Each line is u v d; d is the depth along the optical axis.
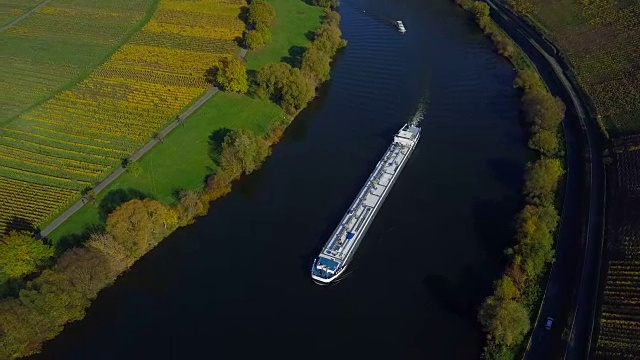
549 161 172.50
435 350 133.75
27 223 165.38
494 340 130.38
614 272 142.12
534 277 145.75
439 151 194.00
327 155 196.25
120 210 155.00
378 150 196.25
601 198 168.50
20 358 134.12
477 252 156.62
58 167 187.50
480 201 173.25
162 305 147.00
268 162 194.12
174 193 177.50
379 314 142.38
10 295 142.88
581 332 132.00
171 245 163.50
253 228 168.38
